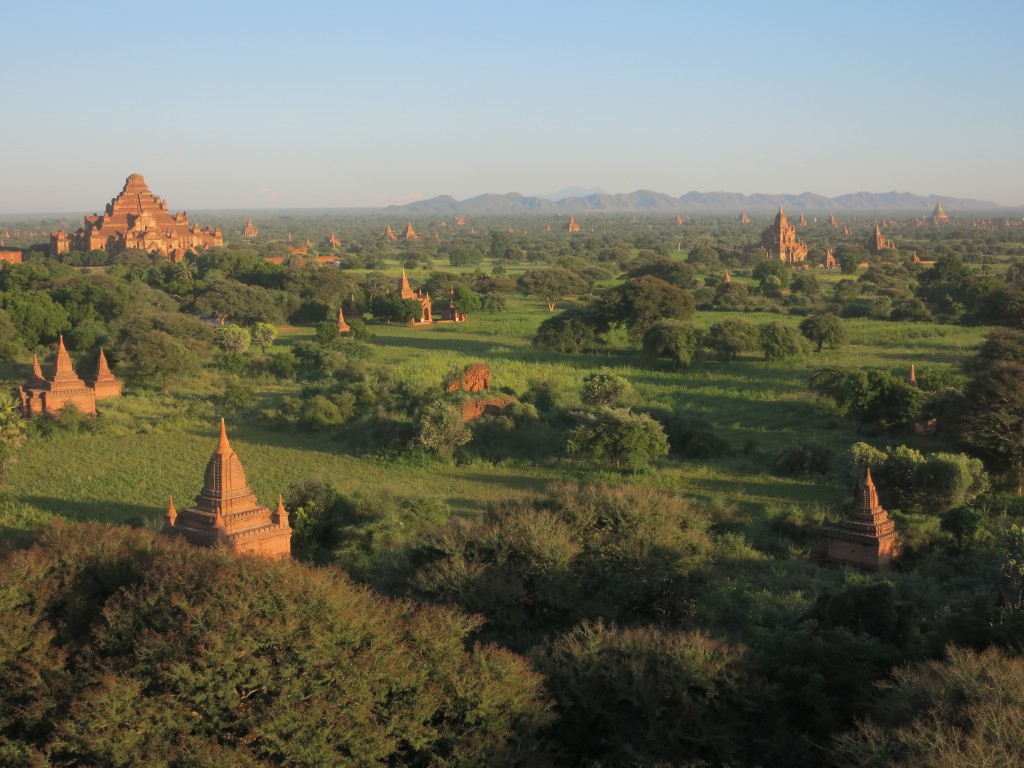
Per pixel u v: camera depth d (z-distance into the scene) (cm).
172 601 2212
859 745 1944
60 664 2139
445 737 2086
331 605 2220
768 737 2195
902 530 3766
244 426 6253
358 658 2108
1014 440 4709
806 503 4472
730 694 2230
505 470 5209
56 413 6147
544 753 2130
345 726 1998
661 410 6291
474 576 2866
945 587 3319
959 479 4094
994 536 3816
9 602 2280
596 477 5025
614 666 2270
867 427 5859
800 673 2294
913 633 2556
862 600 2605
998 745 1759
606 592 3017
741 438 5878
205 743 1931
